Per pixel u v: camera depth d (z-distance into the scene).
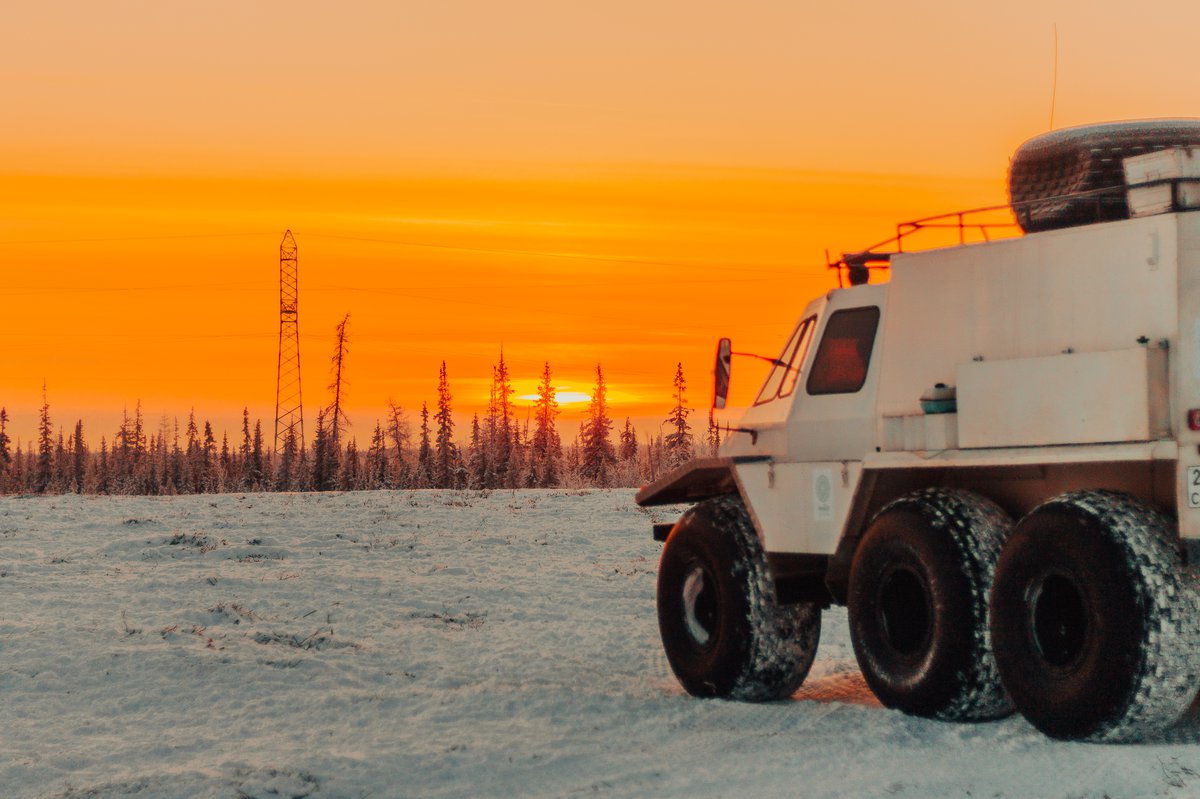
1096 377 8.03
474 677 12.02
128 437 138.38
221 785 7.67
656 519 30.14
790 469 10.18
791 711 9.81
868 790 7.09
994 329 8.84
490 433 108.44
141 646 12.74
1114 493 8.02
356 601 17.20
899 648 9.23
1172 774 6.95
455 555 23.42
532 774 8.08
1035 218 9.42
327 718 10.03
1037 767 7.34
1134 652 7.45
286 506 33.09
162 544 23.36
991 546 8.74
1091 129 9.23
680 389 90.44
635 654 13.44
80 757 8.73
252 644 13.23
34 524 27.56
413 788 7.82
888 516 9.23
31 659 12.07
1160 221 7.91
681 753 8.48
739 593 10.43
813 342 10.36
